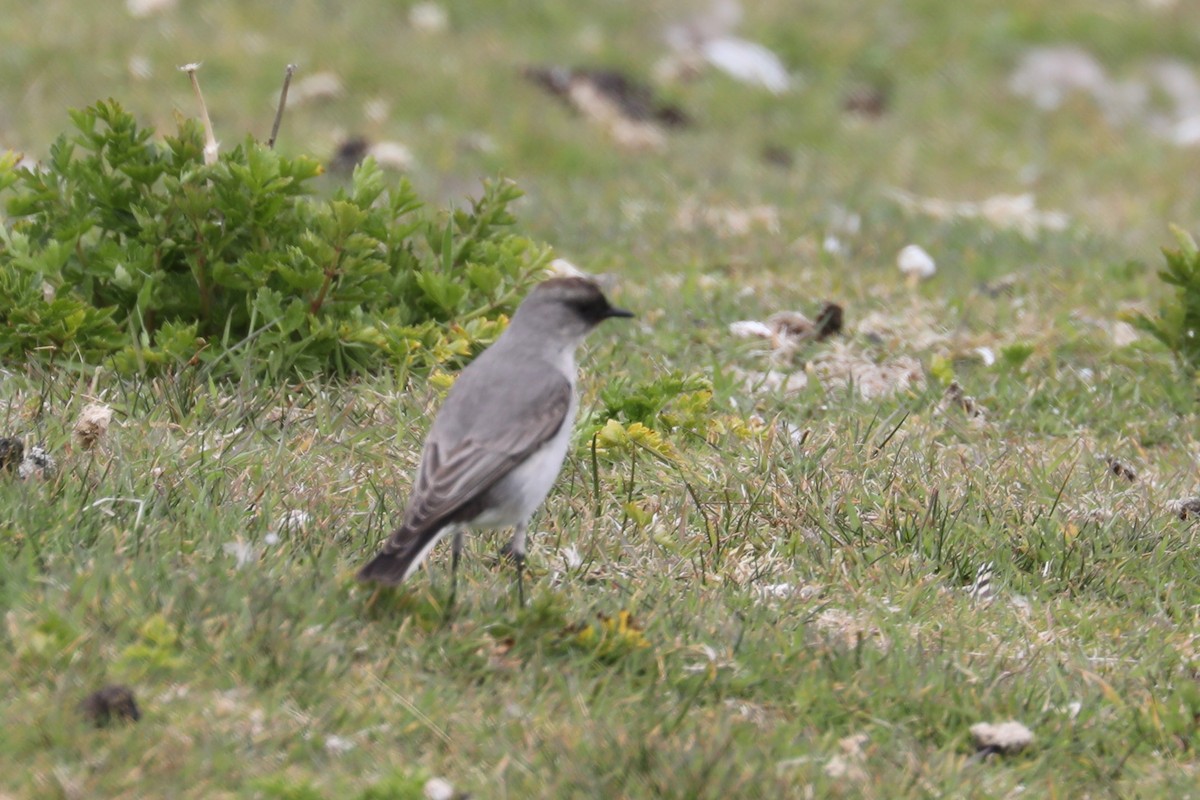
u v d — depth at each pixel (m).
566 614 9.81
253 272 12.98
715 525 11.30
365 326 13.23
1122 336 16.91
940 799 8.47
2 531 9.48
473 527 9.98
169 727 7.98
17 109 23.78
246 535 10.17
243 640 8.74
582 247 19.33
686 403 12.95
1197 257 15.27
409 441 12.23
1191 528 12.09
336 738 8.21
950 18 34.62
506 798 7.92
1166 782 8.91
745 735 8.74
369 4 30.75
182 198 12.95
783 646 9.79
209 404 12.22
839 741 8.97
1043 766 9.00
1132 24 34.75
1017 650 10.26
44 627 8.33
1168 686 9.93
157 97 24.73
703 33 32.53
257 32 27.98
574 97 27.77
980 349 16.03
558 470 10.13
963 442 13.66
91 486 10.38
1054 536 11.67
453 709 8.67
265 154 12.97
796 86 31.05
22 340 12.59
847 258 19.62
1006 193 26.38
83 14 27.66
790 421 13.66
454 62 27.92
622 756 8.30
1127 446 13.85
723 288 17.25
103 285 13.38
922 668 9.73
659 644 9.62
